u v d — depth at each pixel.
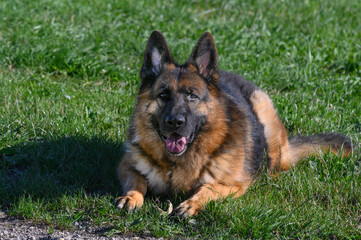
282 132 8.14
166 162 6.57
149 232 5.70
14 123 8.38
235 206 6.18
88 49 11.72
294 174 7.16
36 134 8.25
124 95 9.98
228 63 11.60
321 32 14.03
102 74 10.94
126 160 6.87
